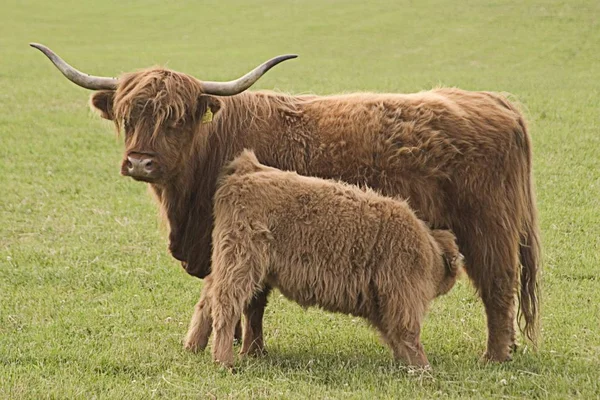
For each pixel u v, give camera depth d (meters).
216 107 8.79
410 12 51.38
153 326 10.14
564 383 8.04
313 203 8.42
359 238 8.41
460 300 11.49
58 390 7.65
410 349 8.51
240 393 7.61
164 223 9.77
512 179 9.25
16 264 12.54
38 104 28.22
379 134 9.10
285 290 8.53
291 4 57.22
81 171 19.38
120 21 53.25
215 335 8.42
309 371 8.37
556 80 32.34
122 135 8.99
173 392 7.73
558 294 11.49
